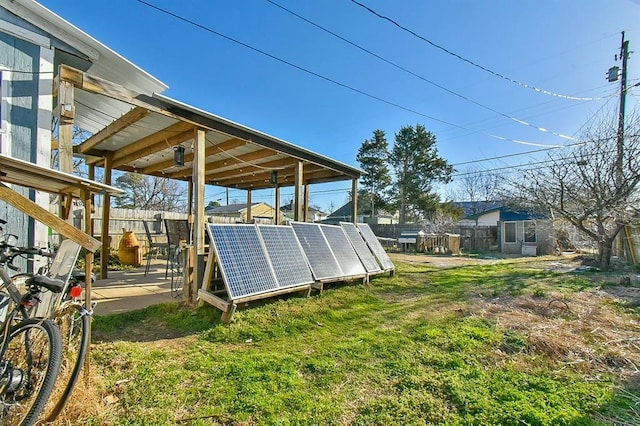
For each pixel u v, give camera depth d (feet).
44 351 5.57
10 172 6.31
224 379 7.44
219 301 11.57
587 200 25.21
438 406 6.51
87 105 18.11
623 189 23.61
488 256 42.32
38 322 5.53
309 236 17.63
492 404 6.51
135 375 7.44
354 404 6.58
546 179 26.99
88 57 14.01
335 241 19.33
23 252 6.84
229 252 12.74
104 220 18.90
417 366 8.32
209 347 9.39
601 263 26.37
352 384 7.41
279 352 9.23
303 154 20.39
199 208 13.51
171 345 9.43
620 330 11.34
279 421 5.93
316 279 15.62
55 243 16.28
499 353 9.23
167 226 19.30
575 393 7.00
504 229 48.75
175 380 7.30
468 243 53.52
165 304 12.75
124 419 5.82
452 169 79.51
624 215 24.00
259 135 16.90
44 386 4.94
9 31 11.34
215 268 13.60
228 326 10.89
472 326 11.49
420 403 6.60
